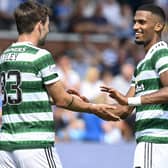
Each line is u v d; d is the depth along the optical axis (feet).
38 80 54.29
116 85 108.37
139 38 58.90
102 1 126.00
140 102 56.03
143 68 57.98
